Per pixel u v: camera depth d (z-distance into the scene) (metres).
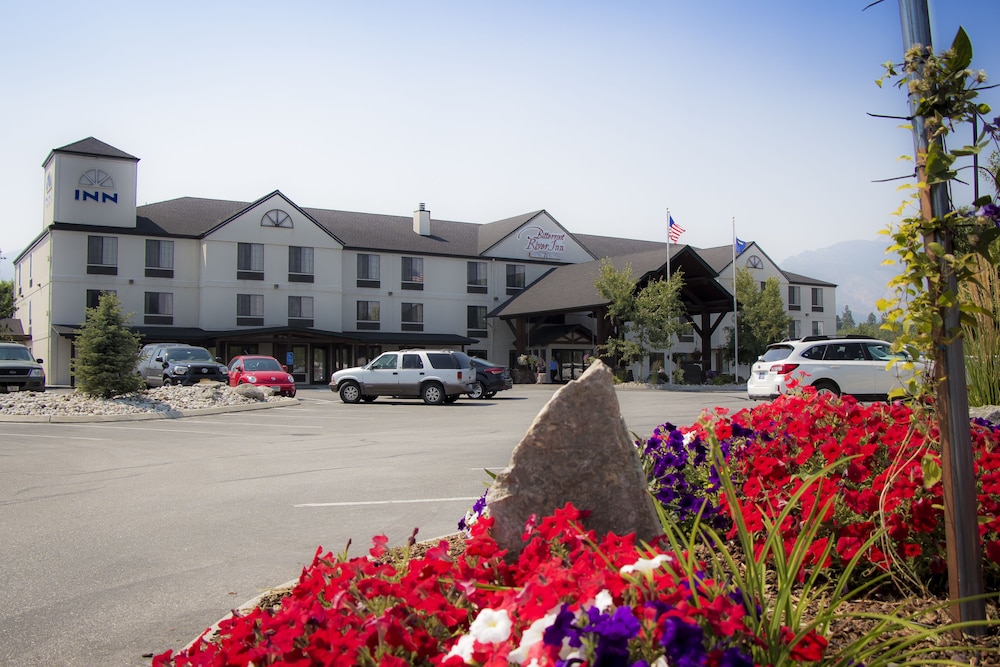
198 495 8.45
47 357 40.00
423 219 51.84
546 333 49.22
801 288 59.62
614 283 37.41
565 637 1.79
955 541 3.01
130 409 19.41
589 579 2.19
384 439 13.97
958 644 2.94
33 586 5.23
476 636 2.02
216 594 5.02
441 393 24.78
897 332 3.32
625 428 3.81
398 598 2.54
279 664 2.22
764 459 4.15
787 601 2.42
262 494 8.46
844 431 5.21
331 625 2.30
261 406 22.59
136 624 4.48
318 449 12.52
